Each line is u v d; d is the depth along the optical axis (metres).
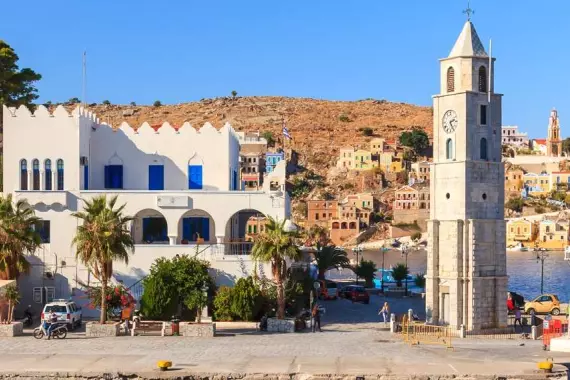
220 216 82.12
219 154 88.19
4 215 74.75
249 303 75.75
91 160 87.69
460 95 76.94
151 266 77.56
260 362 56.22
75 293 79.94
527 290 174.62
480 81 78.12
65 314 71.50
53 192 80.88
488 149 77.94
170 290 73.12
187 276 73.69
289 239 74.06
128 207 82.19
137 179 88.00
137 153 88.06
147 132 88.25
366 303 99.75
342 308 93.50
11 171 84.12
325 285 104.44
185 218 85.50
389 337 69.88
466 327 75.69
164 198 82.06
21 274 78.62
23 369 53.44
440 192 78.19
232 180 91.81
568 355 60.53
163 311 73.00
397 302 102.56
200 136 88.31
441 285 77.12
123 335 69.12
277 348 62.53
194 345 63.84
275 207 81.94
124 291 74.69
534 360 58.09
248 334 70.88
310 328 75.50
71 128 83.88
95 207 71.25
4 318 73.19
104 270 70.50
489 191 77.69
